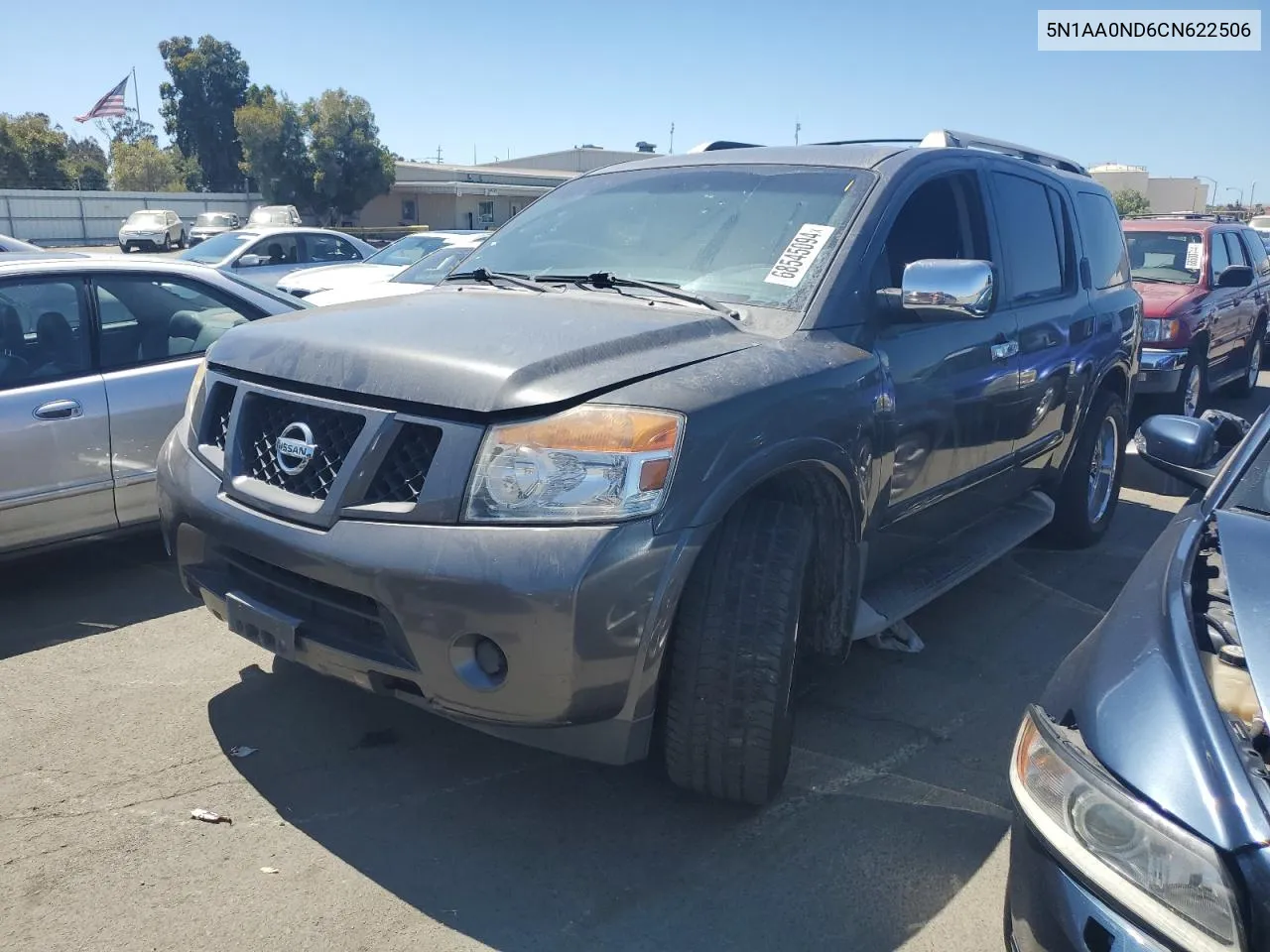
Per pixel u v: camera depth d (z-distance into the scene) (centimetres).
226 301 522
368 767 325
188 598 462
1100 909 177
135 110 7625
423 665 257
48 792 305
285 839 286
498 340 283
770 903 267
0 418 427
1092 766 189
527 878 274
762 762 281
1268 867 162
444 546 250
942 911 266
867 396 321
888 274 357
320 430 284
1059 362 475
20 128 5512
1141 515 658
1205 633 213
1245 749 178
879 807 312
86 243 4809
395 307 332
